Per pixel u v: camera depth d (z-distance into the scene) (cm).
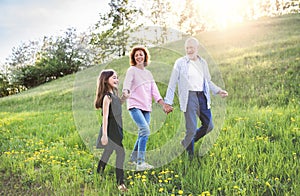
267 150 359
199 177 302
